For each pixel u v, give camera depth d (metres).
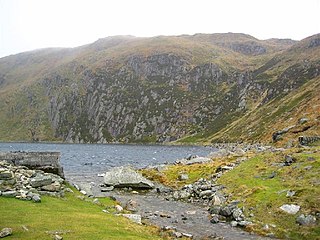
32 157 42.56
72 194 36.62
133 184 57.75
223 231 32.72
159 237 27.05
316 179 38.47
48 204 29.56
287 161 46.12
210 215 38.78
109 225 25.66
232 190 44.44
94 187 58.91
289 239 30.31
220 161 67.94
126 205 43.41
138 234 25.20
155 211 41.16
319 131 101.06
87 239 21.12
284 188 38.75
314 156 45.41
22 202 28.70
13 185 32.69
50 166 43.25
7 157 41.62
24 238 20.25
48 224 23.28
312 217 31.98
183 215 39.06
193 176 60.56
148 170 70.19
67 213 27.33
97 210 31.61
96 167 101.00
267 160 51.28
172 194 51.97
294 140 96.38
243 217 35.66
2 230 20.80
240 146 177.25
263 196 38.44
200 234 31.75
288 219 32.94
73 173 84.00
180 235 30.22
